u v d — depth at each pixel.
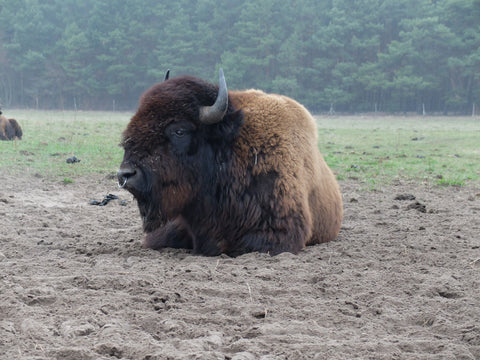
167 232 25.25
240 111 22.77
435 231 29.72
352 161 69.62
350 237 28.16
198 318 14.81
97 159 62.00
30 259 21.86
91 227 30.66
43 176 49.81
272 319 15.05
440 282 18.88
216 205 23.38
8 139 79.31
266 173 23.27
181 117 21.91
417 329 14.70
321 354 12.54
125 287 17.55
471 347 13.27
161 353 12.27
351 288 18.20
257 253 22.36
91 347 12.62
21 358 11.91
